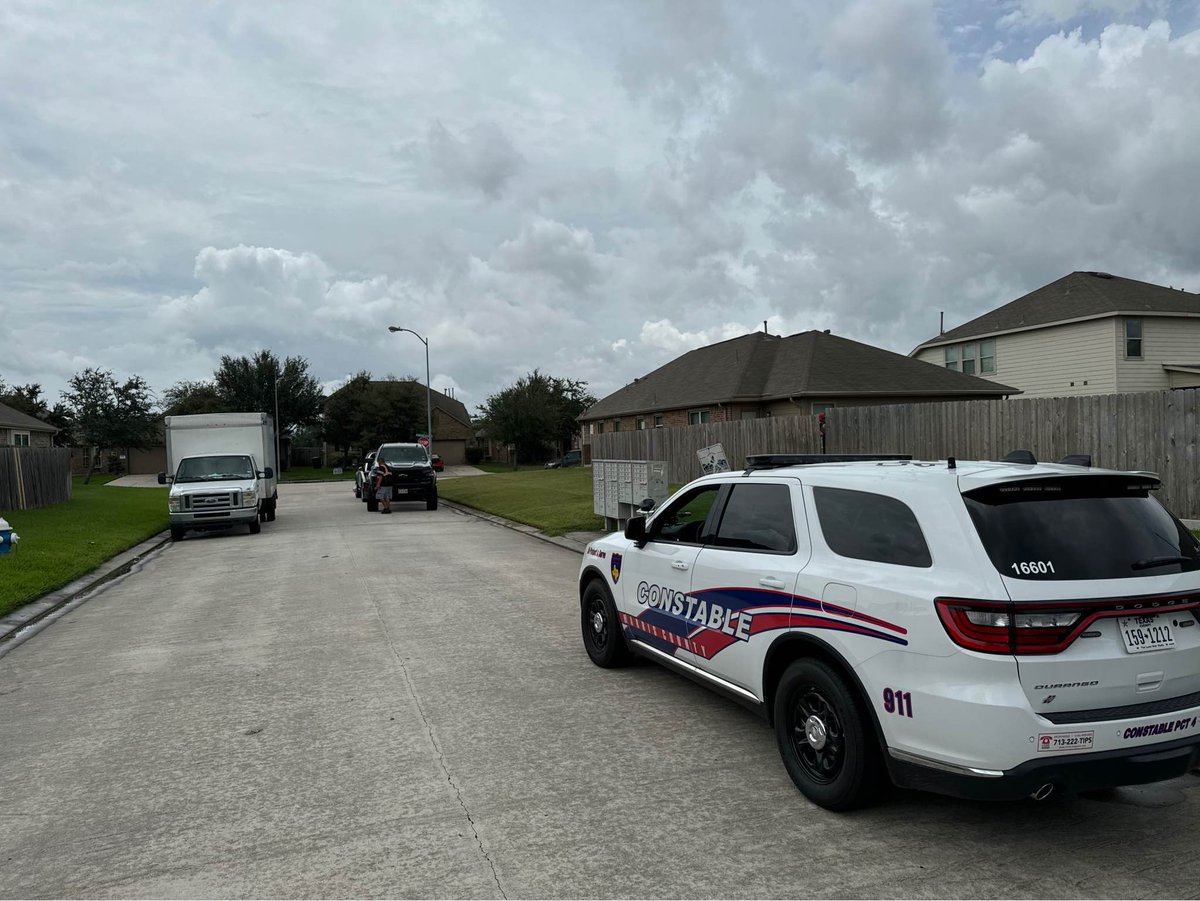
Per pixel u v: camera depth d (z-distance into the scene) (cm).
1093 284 3016
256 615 977
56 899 357
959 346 3422
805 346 3331
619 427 4300
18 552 1402
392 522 2236
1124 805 436
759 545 498
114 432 5194
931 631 367
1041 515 380
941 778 367
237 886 364
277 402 6694
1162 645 370
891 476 423
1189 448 1183
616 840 401
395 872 374
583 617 744
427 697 634
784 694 452
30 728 592
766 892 353
